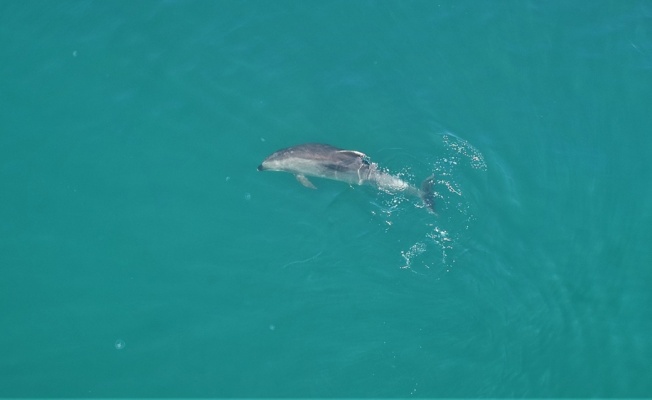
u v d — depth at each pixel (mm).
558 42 21469
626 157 19172
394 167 19047
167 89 20828
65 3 22641
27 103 20641
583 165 19016
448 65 21062
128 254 18078
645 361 15797
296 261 17734
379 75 20891
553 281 17094
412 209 18281
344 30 21812
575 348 16062
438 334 16375
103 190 19125
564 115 19984
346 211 18422
